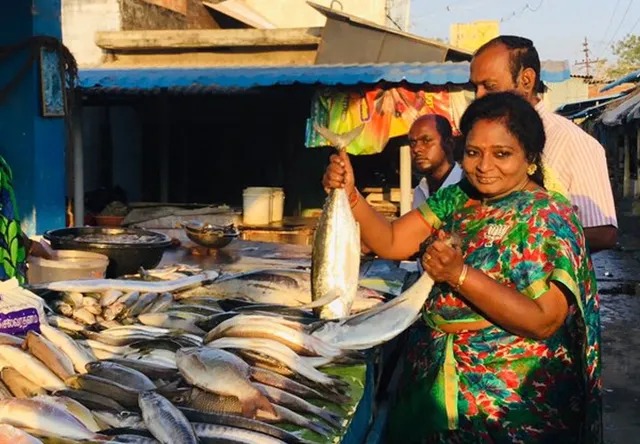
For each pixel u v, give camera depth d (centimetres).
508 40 317
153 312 318
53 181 554
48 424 200
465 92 798
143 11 1226
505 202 246
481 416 247
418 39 923
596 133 2989
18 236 394
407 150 859
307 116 1072
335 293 289
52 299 327
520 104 244
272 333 258
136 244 418
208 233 526
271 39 984
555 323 231
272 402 224
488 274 240
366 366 268
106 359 253
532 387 245
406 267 539
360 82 783
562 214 238
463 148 257
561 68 864
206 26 1448
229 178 1151
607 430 548
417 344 273
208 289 357
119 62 1038
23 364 235
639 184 2047
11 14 527
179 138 1148
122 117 1180
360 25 939
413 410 263
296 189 1084
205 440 196
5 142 538
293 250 567
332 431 216
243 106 1108
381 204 995
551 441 246
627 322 862
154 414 200
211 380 217
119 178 1188
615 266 1226
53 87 545
